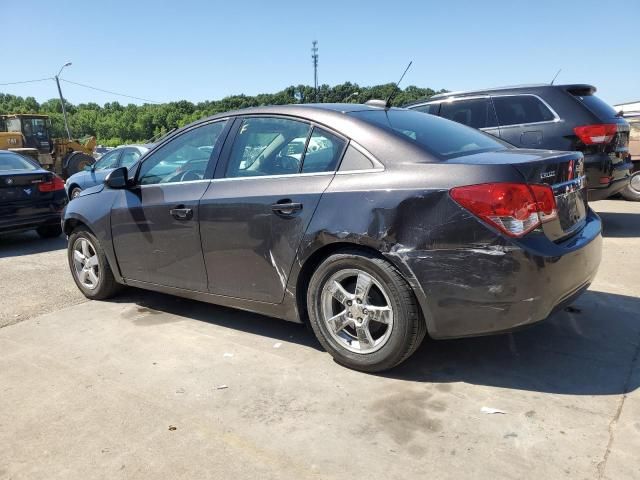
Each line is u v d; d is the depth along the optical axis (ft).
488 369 11.27
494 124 24.02
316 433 9.27
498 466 8.21
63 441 9.36
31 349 13.28
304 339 13.23
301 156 11.94
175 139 14.60
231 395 10.66
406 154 10.75
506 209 9.57
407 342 10.56
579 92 23.06
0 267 22.50
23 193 27.12
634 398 9.93
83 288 17.15
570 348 12.09
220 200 12.76
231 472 8.36
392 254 10.25
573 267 10.21
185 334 13.84
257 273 12.39
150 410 10.23
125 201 15.07
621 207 31.53
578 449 8.52
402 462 8.41
